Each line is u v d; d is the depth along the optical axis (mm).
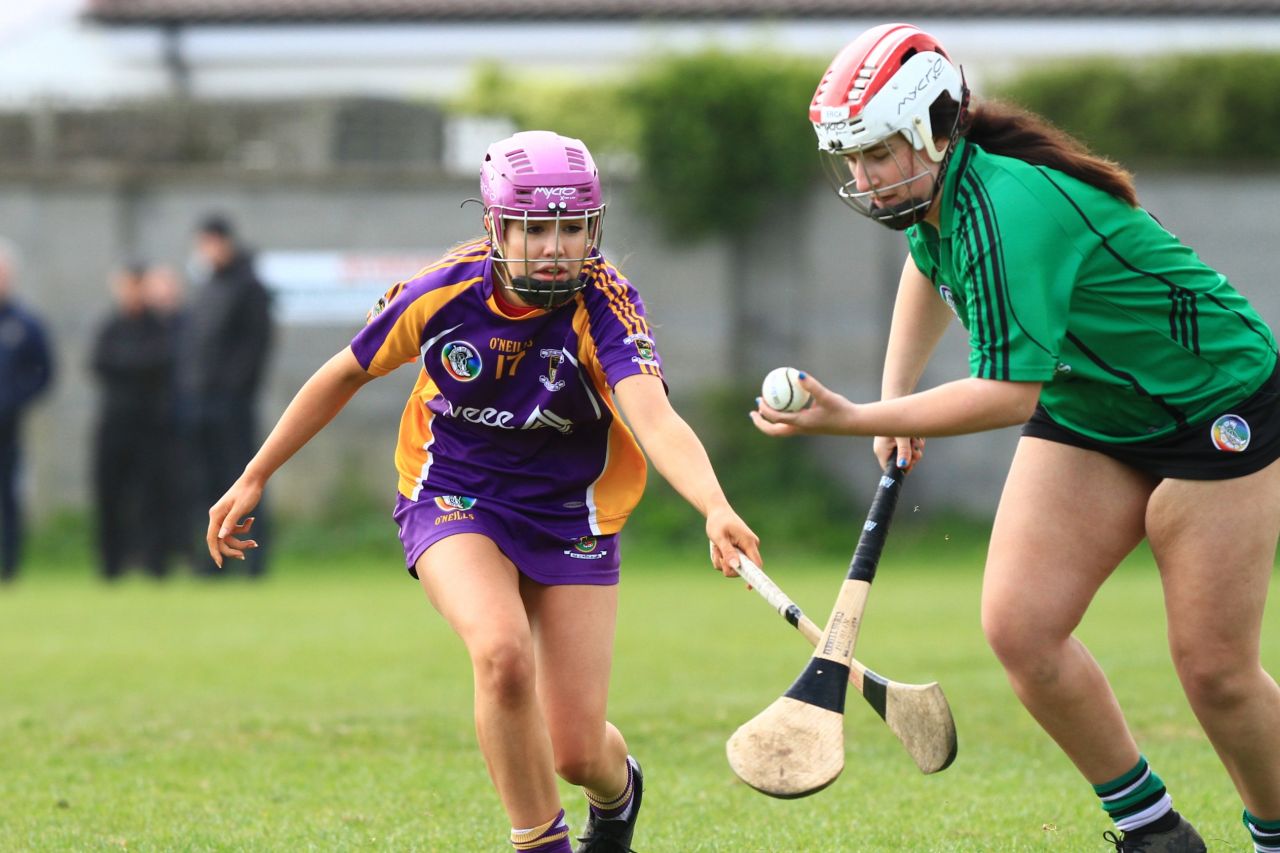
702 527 59719
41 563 60031
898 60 13852
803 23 72062
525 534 15594
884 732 23750
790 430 13195
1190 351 14367
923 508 61250
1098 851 16766
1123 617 37219
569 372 15250
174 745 23266
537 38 74938
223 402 49844
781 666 30234
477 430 15695
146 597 46500
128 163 65375
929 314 16703
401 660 32219
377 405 61812
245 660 32406
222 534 15969
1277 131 61688
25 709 26484
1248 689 14656
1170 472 14617
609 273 15336
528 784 14625
